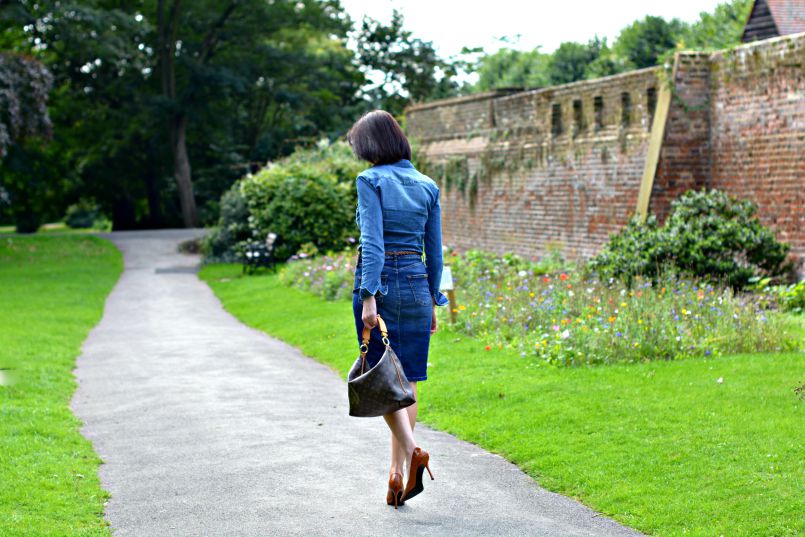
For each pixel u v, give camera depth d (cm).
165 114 4781
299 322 1420
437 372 902
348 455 615
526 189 2084
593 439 622
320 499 520
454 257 1653
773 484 503
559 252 1941
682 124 1606
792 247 1442
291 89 5088
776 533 441
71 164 5291
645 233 1427
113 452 659
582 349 893
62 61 4844
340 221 2491
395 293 479
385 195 479
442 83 5234
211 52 5069
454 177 2403
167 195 5731
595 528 470
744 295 1232
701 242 1339
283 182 2469
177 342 1302
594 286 1202
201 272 2611
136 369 1066
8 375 972
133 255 3294
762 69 1487
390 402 457
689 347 902
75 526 486
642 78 1677
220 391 889
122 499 540
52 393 902
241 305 1786
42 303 1850
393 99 5309
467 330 1104
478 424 696
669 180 1606
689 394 721
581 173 1872
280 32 5103
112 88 4897
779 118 1461
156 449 659
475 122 2319
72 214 7169
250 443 658
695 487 513
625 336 912
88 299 1966
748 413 651
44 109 3156
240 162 5178
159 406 824
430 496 526
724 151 1577
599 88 1808
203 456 628
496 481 557
